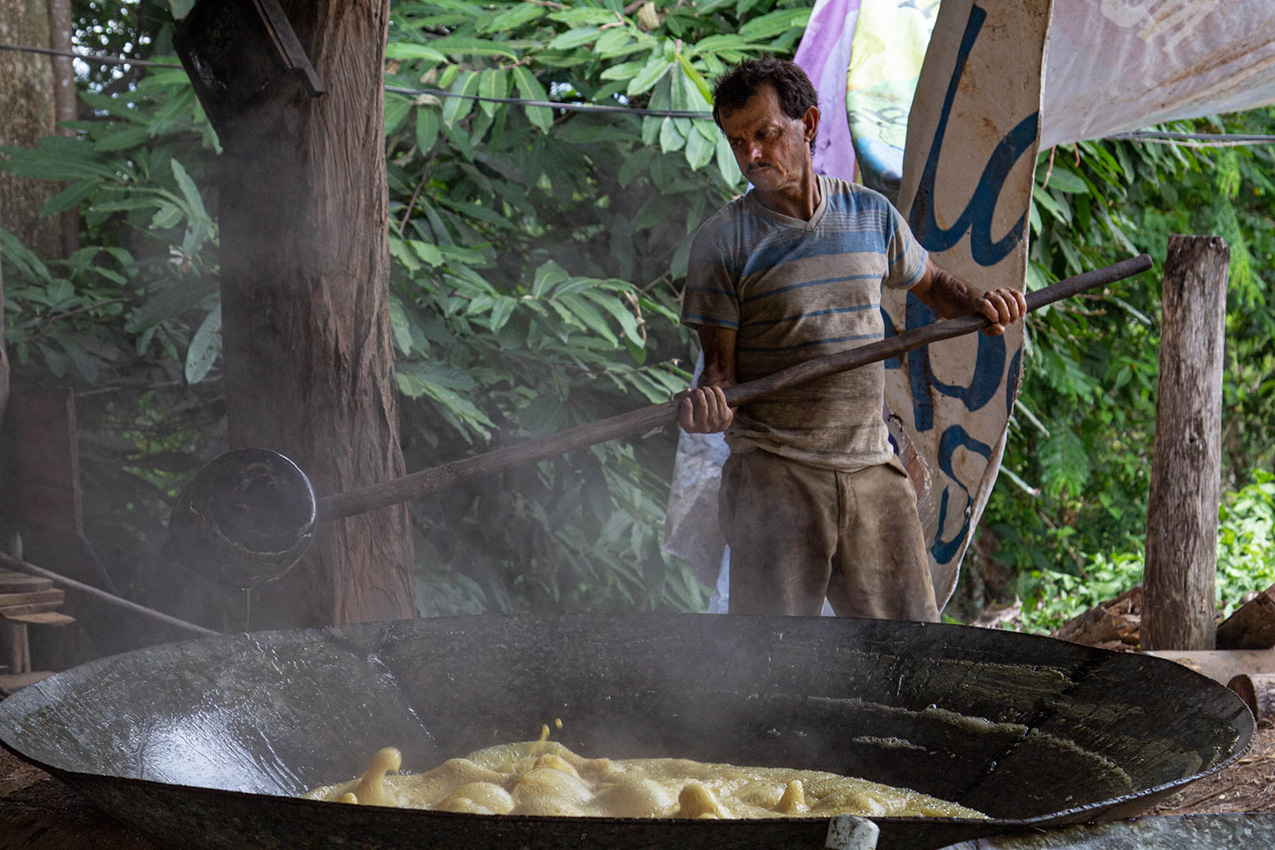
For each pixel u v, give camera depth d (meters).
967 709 2.17
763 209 2.72
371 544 3.21
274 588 3.21
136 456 5.75
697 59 4.78
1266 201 9.06
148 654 2.05
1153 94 3.86
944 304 2.90
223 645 2.18
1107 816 1.40
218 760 1.99
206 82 3.12
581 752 2.35
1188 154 6.76
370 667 2.33
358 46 3.12
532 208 5.29
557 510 5.11
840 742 2.27
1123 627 4.74
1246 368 10.13
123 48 6.75
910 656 2.29
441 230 4.88
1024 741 2.06
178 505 2.35
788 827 1.27
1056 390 7.29
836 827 1.21
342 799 1.83
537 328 4.80
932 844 1.31
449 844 1.32
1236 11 3.58
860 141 3.83
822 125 4.14
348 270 3.15
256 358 3.15
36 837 1.87
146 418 5.82
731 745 2.34
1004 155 3.17
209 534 2.31
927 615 2.85
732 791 2.05
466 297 4.64
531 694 2.39
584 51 4.82
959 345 3.46
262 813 1.36
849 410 2.76
